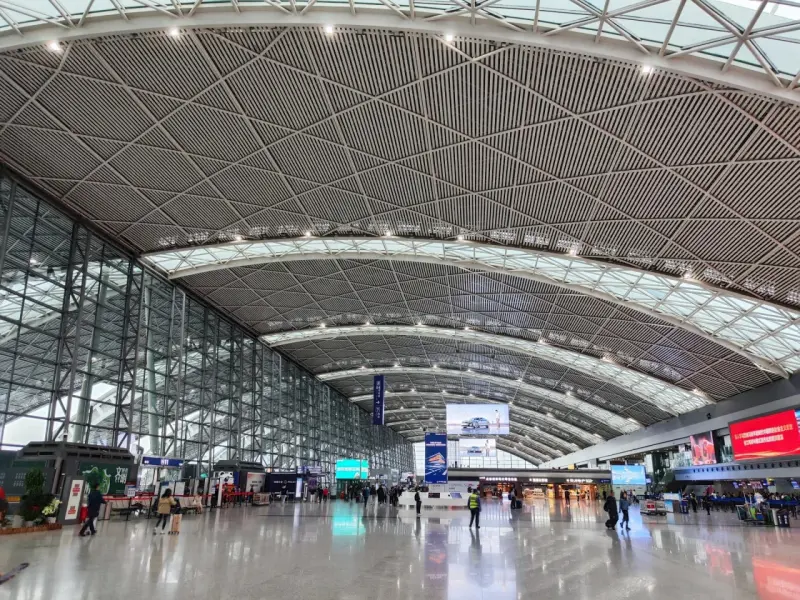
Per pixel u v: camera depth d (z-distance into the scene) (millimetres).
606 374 45688
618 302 30125
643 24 13719
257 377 44969
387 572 9867
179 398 32469
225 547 13273
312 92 16812
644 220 20359
